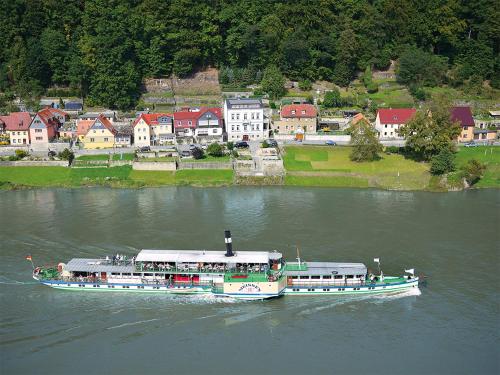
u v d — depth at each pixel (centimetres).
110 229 14588
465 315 10812
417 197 17500
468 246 13612
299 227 14688
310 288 11712
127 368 9506
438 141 18988
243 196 17512
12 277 12238
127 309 11238
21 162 19712
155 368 9500
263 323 10762
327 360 9662
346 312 11069
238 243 13612
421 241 13875
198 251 12306
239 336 10356
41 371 9419
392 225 14900
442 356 9712
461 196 17638
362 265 12081
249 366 9538
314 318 10900
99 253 13150
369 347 9975
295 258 12862
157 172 19325
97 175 19188
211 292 11688
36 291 11819
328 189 18312
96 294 11825
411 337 10225
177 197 17462
